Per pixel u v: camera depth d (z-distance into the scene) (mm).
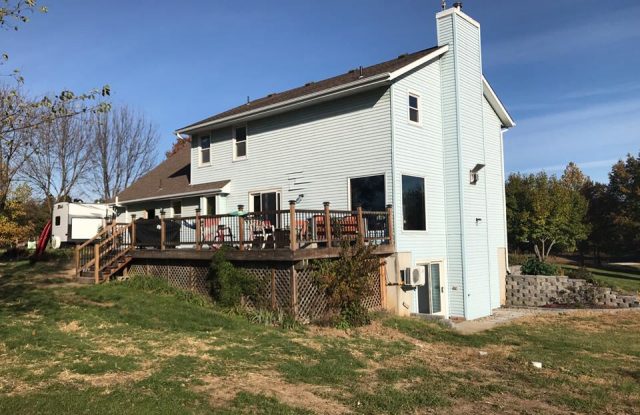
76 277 16453
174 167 26234
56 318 10555
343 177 15812
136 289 14609
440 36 17016
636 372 8859
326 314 12164
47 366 7160
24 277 17078
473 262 16578
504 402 6910
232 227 15938
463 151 16547
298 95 17656
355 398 6684
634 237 41281
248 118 18562
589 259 51094
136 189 25234
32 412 5375
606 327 14273
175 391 6316
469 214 16562
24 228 27141
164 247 15375
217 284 13000
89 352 8070
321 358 8695
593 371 8836
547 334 13023
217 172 20406
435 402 6699
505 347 11008
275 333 10344
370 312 13266
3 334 8930
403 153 14945
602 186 44844
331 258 12523
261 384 6996
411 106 15586
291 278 11844
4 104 9227
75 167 34875
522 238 33562
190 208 21438
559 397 7195
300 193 17031
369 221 14789
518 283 19922
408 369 8406
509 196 35719
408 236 14859
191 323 10719
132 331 9820
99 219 28422
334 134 16141
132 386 6422
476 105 17547
